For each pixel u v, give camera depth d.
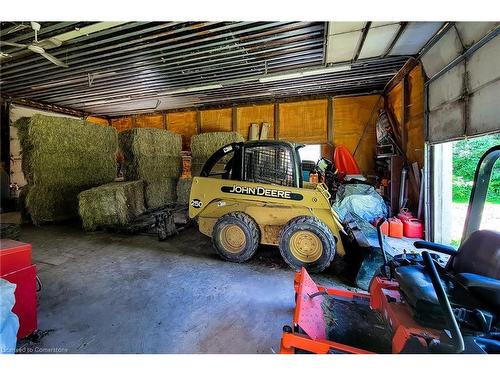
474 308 1.32
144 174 6.06
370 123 6.44
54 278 2.83
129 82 5.79
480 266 1.51
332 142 6.77
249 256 3.20
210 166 3.61
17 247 1.77
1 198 6.43
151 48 4.16
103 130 6.24
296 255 2.99
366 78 5.52
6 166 6.76
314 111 6.91
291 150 3.20
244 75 5.39
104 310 2.20
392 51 3.92
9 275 1.70
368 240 3.05
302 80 5.69
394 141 5.29
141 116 8.98
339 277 2.88
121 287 2.62
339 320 1.74
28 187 5.14
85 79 5.56
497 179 5.02
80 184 5.74
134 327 1.97
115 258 3.44
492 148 1.68
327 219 3.05
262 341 1.81
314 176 5.09
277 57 4.44
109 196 4.75
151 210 5.67
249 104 7.55
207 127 8.09
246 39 3.90
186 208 5.82
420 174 4.26
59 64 3.93
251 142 3.33
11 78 5.46
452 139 3.08
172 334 1.88
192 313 2.15
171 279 2.79
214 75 5.38
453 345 1.07
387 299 1.62
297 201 3.10
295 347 1.41
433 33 3.27
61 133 5.32
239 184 3.31
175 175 7.27
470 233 1.80
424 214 3.94
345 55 4.16
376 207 4.50
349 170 6.12
